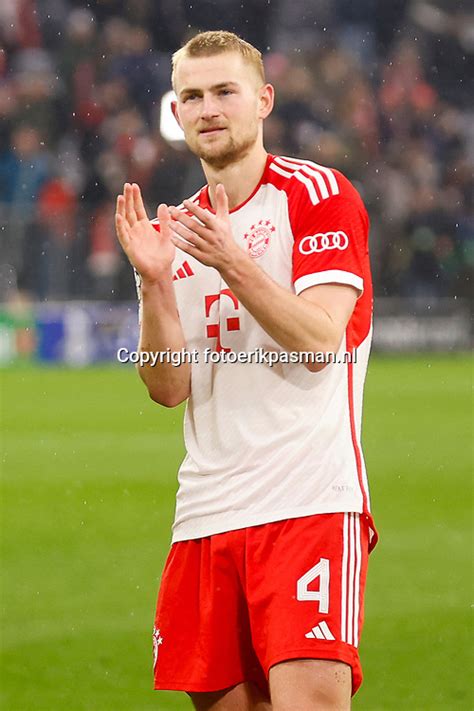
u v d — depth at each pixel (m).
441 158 74.81
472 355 68.62
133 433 40.28
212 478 10.89
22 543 25.34
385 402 47.97
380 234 70.31
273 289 10.07
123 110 71.62
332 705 10.14
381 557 23.95
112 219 65.69
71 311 63.62
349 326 11.03
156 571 23.03
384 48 78.25
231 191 11.01
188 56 10.84
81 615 20.12
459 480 31.89
